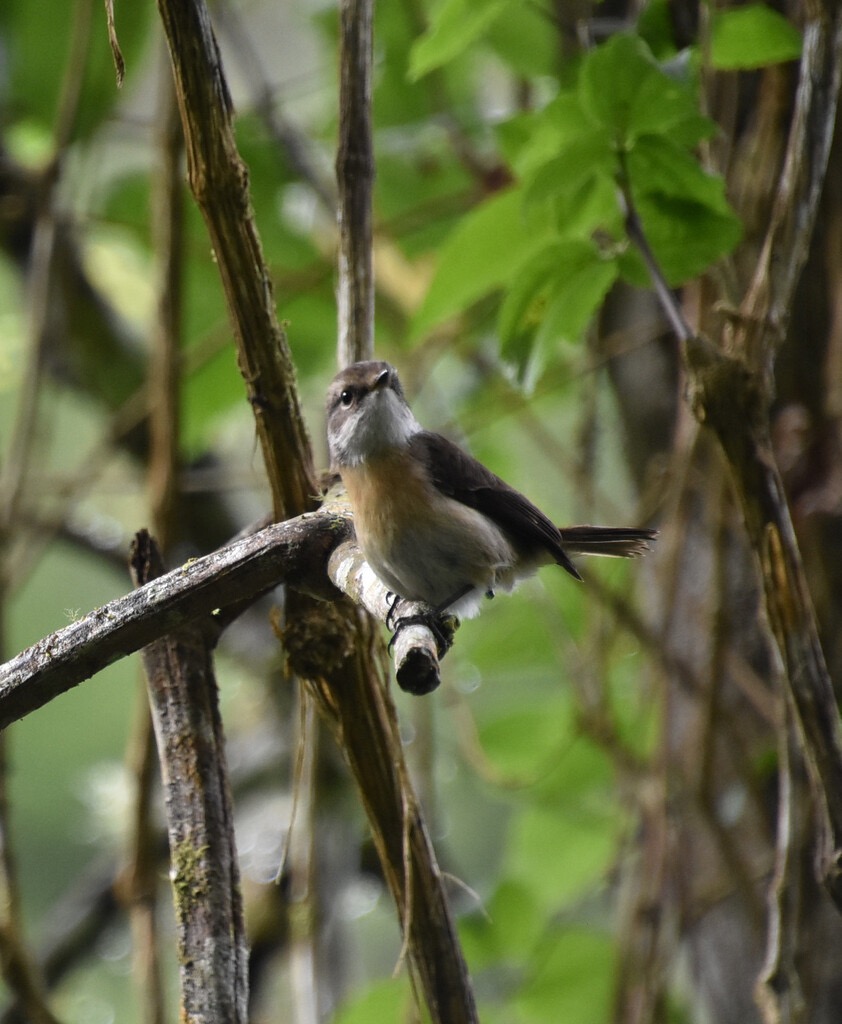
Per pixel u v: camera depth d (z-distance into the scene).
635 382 10.62
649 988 8.77
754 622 9.36
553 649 12.19
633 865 9.95
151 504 8.85
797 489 8.82
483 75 12.55
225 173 5.52
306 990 8.33
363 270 6.78
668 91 6.66
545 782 11.90
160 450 8.88
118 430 11.20
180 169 8.88
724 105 8.68
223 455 13.65
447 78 12.05
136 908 8.29
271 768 12.70
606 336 10.58
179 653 6.16
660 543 10.14
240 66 11.26
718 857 9.38
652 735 10.52
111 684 16.31
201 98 5.43
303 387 12.04
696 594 9.65
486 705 12.84
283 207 11.55
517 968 11.66
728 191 8.48
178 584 5.38
